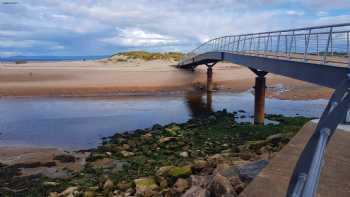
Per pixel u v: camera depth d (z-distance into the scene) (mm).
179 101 60750
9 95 63125
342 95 6074
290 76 26125
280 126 35875
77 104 56875
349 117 16250
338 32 19516
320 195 10164
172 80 77750
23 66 102062
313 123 18125
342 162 12477
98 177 23156
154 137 33500
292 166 12594
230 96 66562
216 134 34281
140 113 50000
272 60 30219
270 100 60406
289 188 4988
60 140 35656
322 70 20984
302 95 63750
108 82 73562
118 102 59156
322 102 58250
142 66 107250
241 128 36312
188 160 24641
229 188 12781
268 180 11508
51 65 110000
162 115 48625
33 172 25703
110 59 136625
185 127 38094
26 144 34188
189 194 14469
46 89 66375
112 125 42406
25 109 52656
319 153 5043
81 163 27656
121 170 24422
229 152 24203
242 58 41062
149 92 69750
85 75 81375
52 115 48344
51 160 28500
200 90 73188
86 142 34844
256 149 22953
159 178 18578
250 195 10656
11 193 21172
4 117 47188
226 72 89688
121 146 30781
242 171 14359
